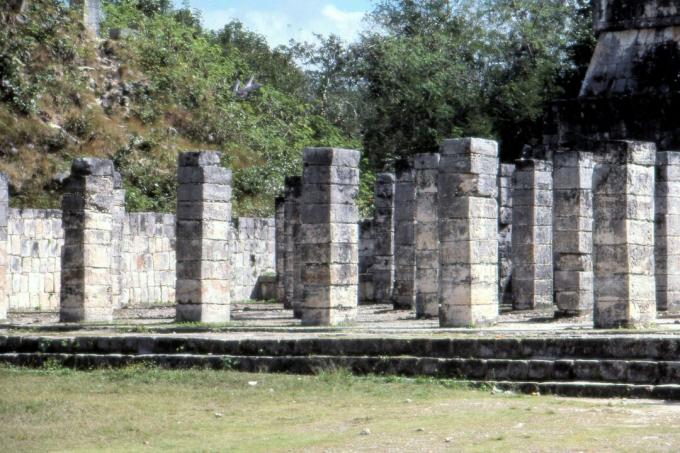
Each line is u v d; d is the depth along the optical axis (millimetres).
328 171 31938
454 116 64438
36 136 49188
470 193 30031
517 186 36812
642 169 28078
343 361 24703
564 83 62594
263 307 43125
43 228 43031
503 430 18656
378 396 22125
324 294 31734
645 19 42875
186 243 33938
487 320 30375
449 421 19562
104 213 34781
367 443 17922
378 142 66125
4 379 24953
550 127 44094
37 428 19578
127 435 19047
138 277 46031
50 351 27531
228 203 34531
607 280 27859
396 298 38250
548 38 64312
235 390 23047
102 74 55125
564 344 23109
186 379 24297
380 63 66250
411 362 24156
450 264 30141
